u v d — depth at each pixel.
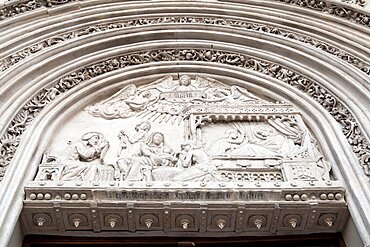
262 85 6.99
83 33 7.18
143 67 7.32
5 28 6.58
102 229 4.93
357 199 4.67
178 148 5.87
